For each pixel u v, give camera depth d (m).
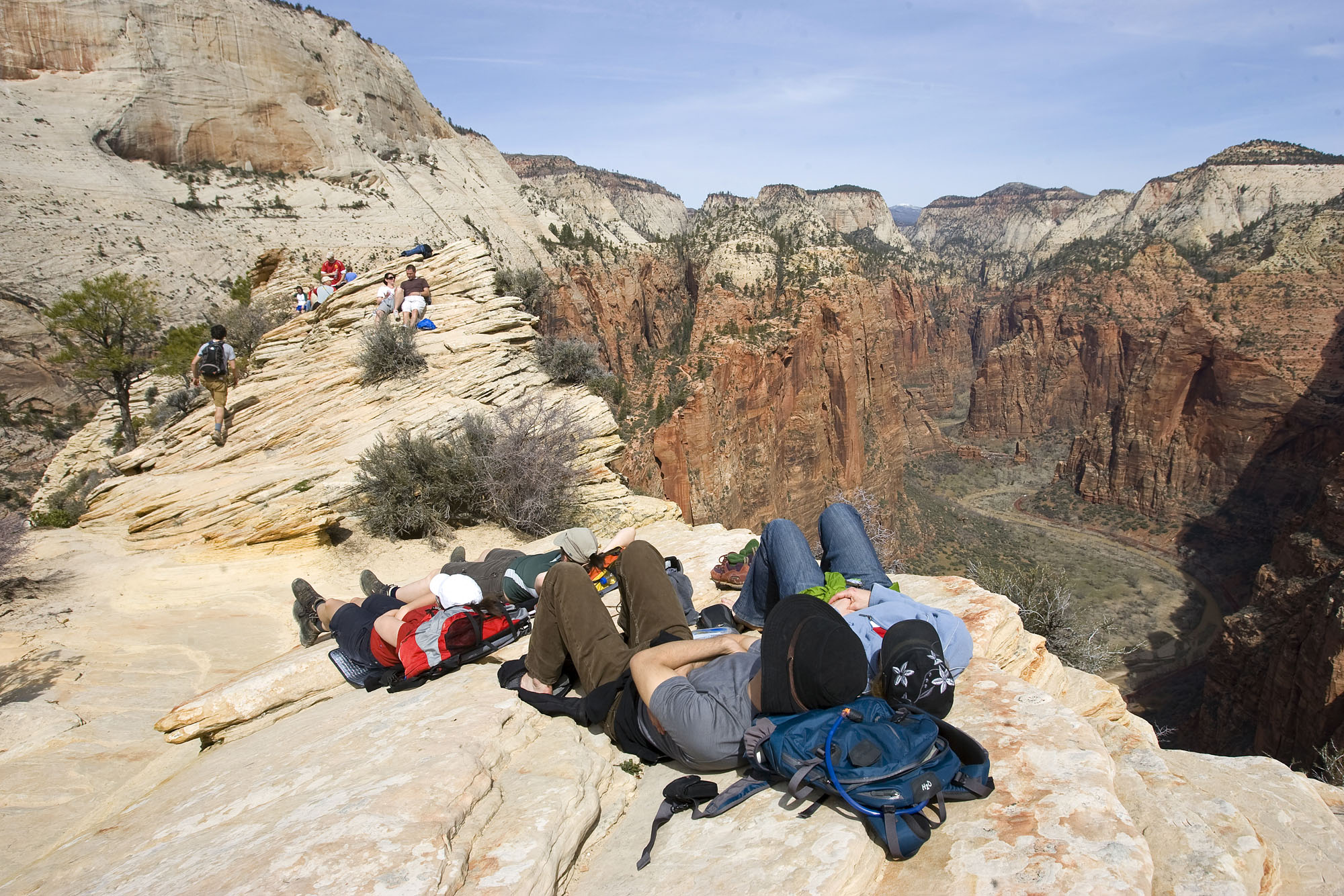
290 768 3.81
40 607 9.09
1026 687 3.92
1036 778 3.05
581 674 4.00
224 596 9.60
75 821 5.24
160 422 20.48
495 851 2.85
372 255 76.88
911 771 2.81
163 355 31.81
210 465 13.94
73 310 30.92
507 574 5.21
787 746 3.00
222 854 2.90
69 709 6.91
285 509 10.82
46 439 49.66
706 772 3.49
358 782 3.34
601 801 3.47
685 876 2.78
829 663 3.03
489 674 4.68
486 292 18.45
